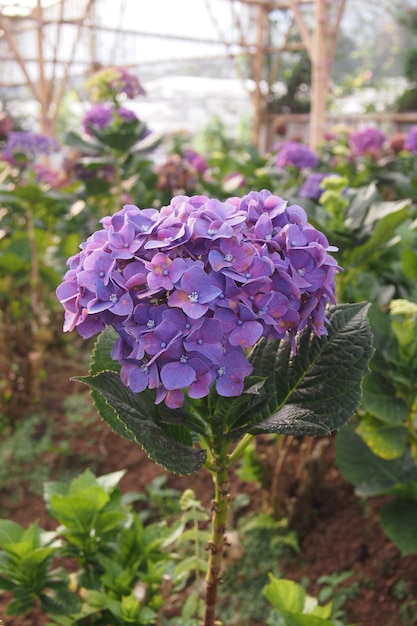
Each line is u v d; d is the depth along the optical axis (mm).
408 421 764
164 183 1589
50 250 1531
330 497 956
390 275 1038
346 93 4688
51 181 1715
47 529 1004
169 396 413
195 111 5340
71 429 1195
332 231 861
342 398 481
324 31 2771
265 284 414
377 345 747
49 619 829
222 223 424
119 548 728
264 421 473
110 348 533
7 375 1230
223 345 416
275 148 2252
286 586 649
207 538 736
